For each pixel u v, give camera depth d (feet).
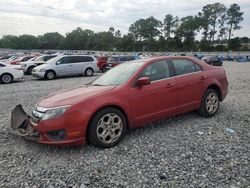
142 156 14.82
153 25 435.53
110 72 19.94
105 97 15.85
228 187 11.47
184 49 362.53
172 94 18.79
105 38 468.34
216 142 16.51
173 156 14.67
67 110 14.82
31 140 15.79
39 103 16.30
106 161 14.35
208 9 396.37
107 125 15.99
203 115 21.49
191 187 11.58
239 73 69.67
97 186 12.01
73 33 505.25
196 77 20.45
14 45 503.20
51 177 12.89
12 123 18.07
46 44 508.12
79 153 15.44
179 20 416.26
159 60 19.03
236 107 25.23
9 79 56.29
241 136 17.46
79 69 68.44
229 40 369.50
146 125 20.06
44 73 62.23
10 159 14.92
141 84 17.03
